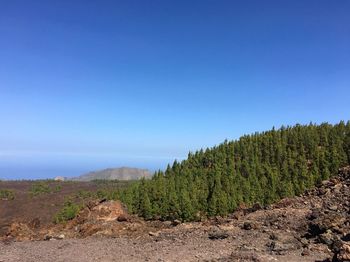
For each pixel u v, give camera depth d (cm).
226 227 3719
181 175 6706
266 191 5072
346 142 6450
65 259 2975
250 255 2506
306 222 3412
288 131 8000
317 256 2494
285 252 2623
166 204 5025
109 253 3116
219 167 6378
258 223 3728
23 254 3272
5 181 15588
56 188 12612
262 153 7106
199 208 4916
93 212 4875
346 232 2900
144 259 2761
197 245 3111
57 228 4950
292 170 5822
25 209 9462
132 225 4531
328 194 4381
